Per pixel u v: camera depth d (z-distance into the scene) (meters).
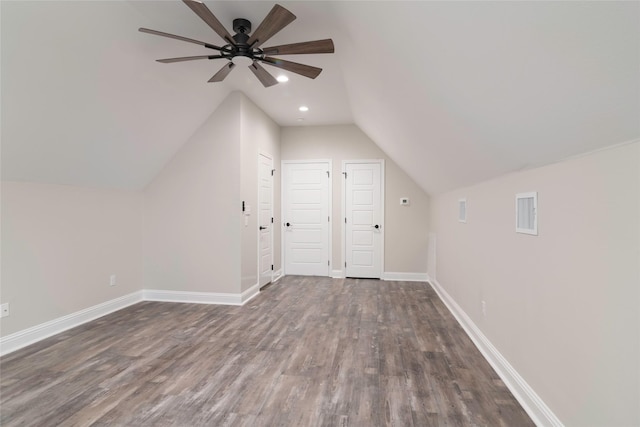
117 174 3.73
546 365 1.74
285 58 3.23
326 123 5.65
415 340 2.98
